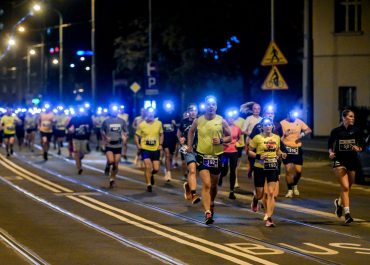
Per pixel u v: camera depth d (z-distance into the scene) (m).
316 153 62.81
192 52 103.25
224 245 22.69
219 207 31.78
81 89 181.25
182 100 109.44
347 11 85.12
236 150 34.81
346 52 85.19
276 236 24.41
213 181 27.05
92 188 39.31
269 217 26.36
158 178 44.88
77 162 48.03
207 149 26.66
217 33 104.19
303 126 35.31
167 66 108.75
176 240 23.53
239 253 21.39
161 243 23.02
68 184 41.41
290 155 35.09
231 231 25.34
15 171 50.16
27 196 35.66
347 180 27.44
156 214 29.47
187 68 103.31
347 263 20.17
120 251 21.75
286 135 35.00
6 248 22.33
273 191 26.64
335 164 27.62
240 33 105.56
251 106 36.66
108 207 31.58
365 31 84.38
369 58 84.44
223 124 26.70
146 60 108.12
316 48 85.88
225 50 107.00
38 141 93.19
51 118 60.88
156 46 108.06
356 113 70.62
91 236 24.38
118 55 110.44
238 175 47.12
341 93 85.88
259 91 117.00
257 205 28.45
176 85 106.25
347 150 27.47
